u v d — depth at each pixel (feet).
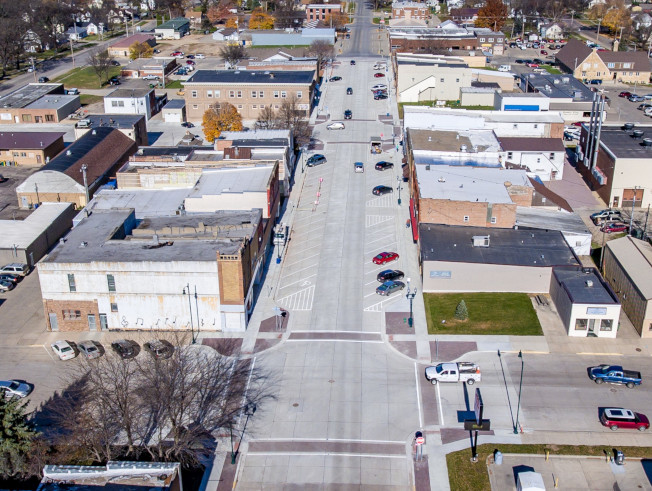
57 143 470.80
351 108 571.28
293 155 444.55
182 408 205.46
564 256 293.84
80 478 173.17
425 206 317.01
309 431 214.28
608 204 382.01
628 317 273.54
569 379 237.86
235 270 258.37
